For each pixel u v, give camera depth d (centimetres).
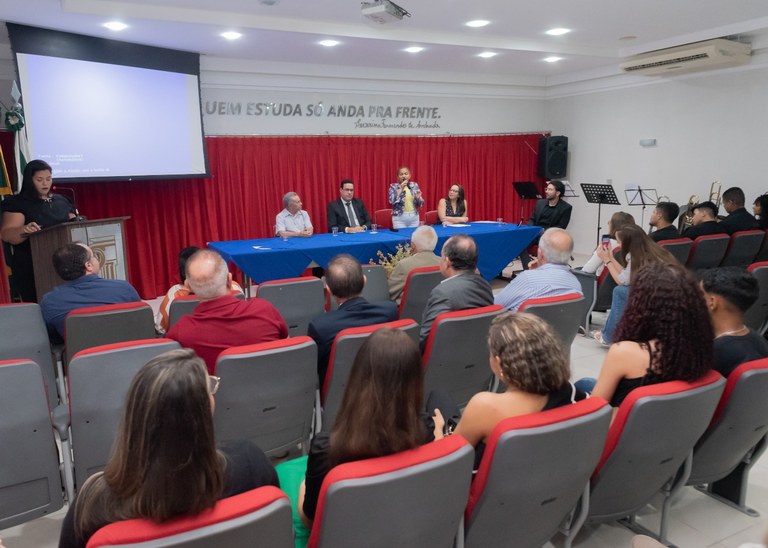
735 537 212
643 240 361
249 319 222
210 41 557
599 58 718
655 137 779
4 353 251
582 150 888
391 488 114
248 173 698
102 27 486
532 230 623
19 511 185
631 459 167
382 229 668
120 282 296
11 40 461
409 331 229
